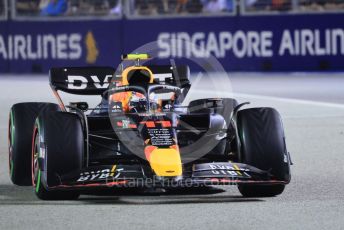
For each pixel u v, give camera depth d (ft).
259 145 76.54
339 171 93.50
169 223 67.15
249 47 243.19
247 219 68.49
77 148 75.25
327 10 240.94
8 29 249.14
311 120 139.64
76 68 94.43
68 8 246.47
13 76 240.94
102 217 69.67
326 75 230.89
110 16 245.65
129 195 79.61
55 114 76.74
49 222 68.13
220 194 80.07
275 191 78.07
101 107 86.22
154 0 244.42
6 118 146.82
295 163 99.50
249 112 78.74
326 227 65.51
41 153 74.90
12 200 77.97
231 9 242.58
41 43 247.91
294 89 195.42
